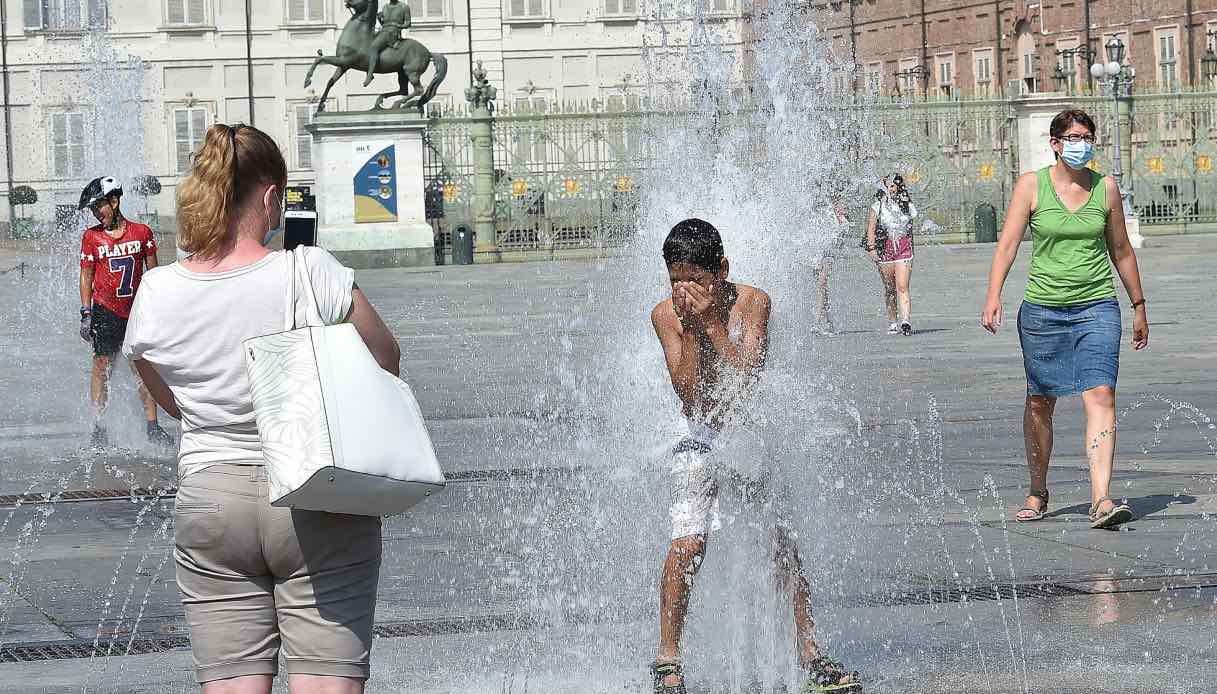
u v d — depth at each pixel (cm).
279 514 443
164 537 964
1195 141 4884
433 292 3344
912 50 7488
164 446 1378
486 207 4600
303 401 430
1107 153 4819
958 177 4862
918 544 871
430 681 646
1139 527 915
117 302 1371
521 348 2077
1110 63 4559
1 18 7144
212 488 446
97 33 7212
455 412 1490
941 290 3052
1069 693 609
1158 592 762
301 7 7400
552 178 4675
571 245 4659
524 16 7306
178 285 451
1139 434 1260
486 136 4612
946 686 623
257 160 461
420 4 7356
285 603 448
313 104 7400
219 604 450
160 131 7344
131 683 647
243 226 459
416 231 4494
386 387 439
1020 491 1035
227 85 7388
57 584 832
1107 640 681
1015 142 4828
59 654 695
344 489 429
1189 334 2027
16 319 2947
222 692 449
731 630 650
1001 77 7000
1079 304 929
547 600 768
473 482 1102
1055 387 934
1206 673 630
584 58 7350
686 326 620
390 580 820
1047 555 847
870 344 2062
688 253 611
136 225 1380
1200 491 1016
